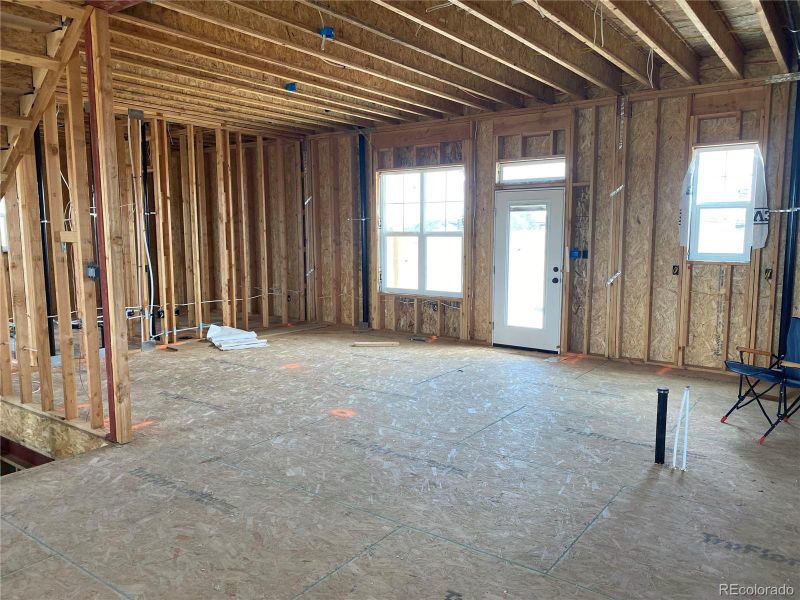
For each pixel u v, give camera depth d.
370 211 8.94
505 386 5.74
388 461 3.84
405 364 6.68
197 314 8.05
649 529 2.97
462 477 3.60
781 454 3.98
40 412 4.75
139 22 4.21
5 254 8.22
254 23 4.50
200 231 9.83
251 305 10.63
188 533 2.92
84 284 4.18
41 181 6.48
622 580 2.54
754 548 2.79
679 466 3.78
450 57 5.36
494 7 4.34
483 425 4.57
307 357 7.05
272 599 2.39
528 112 7.20
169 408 4.97
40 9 3.65
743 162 5.97
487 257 7.84
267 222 10.26
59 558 2.70
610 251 6.81
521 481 3.55
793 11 4.64
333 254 9.46
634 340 6.82
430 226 8.38
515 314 7.61
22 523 3.02
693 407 5.06
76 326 8.31
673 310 6.52
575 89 6.64
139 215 7.22
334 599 2.39
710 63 6.06
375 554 2.73
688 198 6.23
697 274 6.35
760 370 4.57
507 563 2.66
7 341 5.12
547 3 4.16
